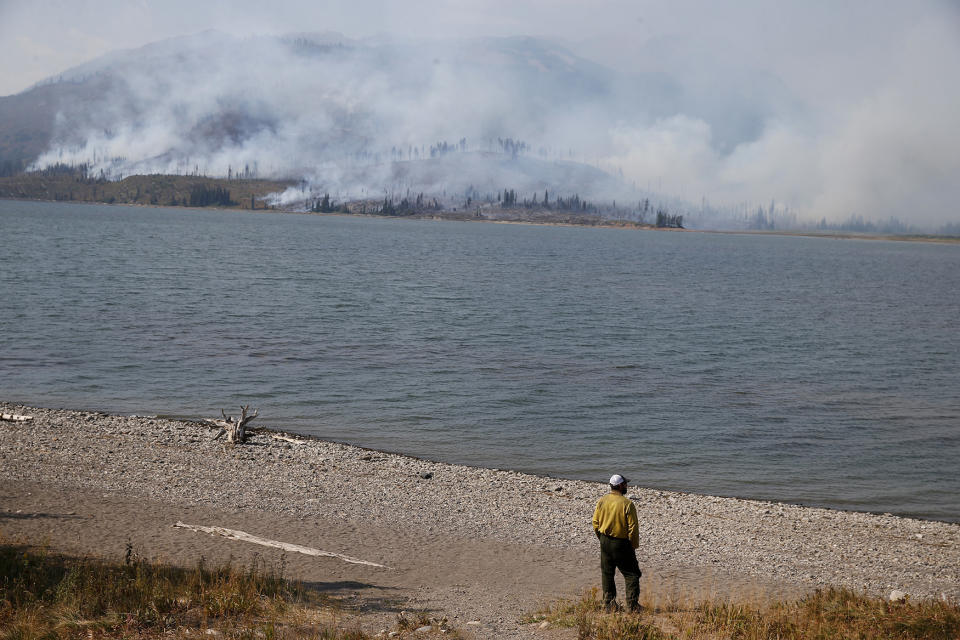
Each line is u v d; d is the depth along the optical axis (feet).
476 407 120.78
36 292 231.91
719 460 97.86
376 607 42.78
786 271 570.46
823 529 71.36
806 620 39.60
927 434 113.91
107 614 35.88
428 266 447.83
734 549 64.18
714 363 172.76
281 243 615.98
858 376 164.86
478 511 71.61
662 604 44.80
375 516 68.13
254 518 65.00
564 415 118.11
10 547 48.83
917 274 605.31
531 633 37.76
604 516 41.29
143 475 75.51
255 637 33.94
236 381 130.93
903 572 59.72
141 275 301.84
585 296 313.73
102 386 122.93
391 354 164.86
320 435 101.81
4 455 78.69
